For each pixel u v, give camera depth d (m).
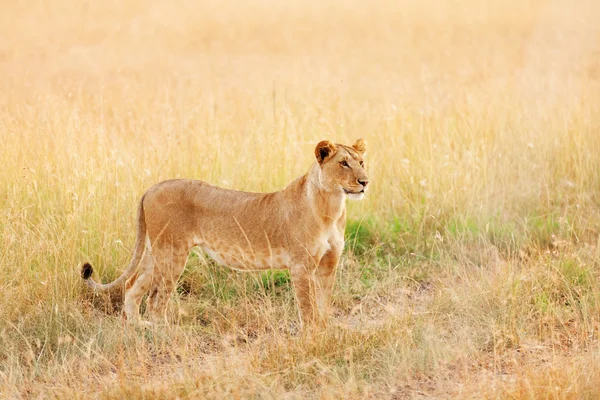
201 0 46.38
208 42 33.81
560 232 12.59
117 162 12.64
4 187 12.55
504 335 9.50
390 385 8.55
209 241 10.19
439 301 10.41
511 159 15.02
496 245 12.65
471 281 10.98
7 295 10.32
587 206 13.72
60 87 19.67
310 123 15.92
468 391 8.16
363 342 9.45
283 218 9.86
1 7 40.00
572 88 18.27
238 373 8.54
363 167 9.86
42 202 12.23
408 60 28.30
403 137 15.47
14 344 9.60
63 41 32.03
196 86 20.72
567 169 14.93
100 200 12.06
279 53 30.66
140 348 9.49
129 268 10.43
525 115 16.33
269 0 47.03
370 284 11.68
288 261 9.95
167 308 10.66
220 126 15.73
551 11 38.66
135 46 31.53
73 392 8.41
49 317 10.10
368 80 23.70
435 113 16.48
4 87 20.31
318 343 9.27
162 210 10.12
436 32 35.00
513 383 8.37
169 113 14.59
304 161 14.10
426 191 13.65
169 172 13.07
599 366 8.34
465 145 15.27
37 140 13.61
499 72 23.97
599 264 11.27
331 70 25.62
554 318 10.00
